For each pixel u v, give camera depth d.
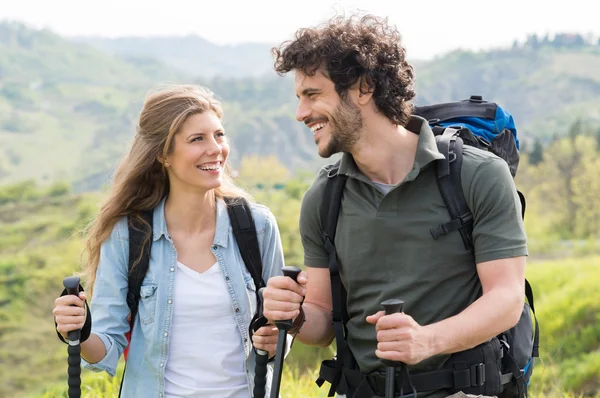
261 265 3.25
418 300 2.71
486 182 2.64
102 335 3.08
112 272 3.17
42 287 56.56
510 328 2.74
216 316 3.15
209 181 3.15
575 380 14.63
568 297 23.28
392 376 2.48
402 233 2.71
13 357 49.72
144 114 3.20
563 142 71.06
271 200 45.78
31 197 94.94
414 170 2.67
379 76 2.68
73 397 2.84
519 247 2.62
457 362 2.69
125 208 3.22
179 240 3.23
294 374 6.40
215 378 3.13
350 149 2.74
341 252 2.86
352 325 2.90
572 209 65.38
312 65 2.67
